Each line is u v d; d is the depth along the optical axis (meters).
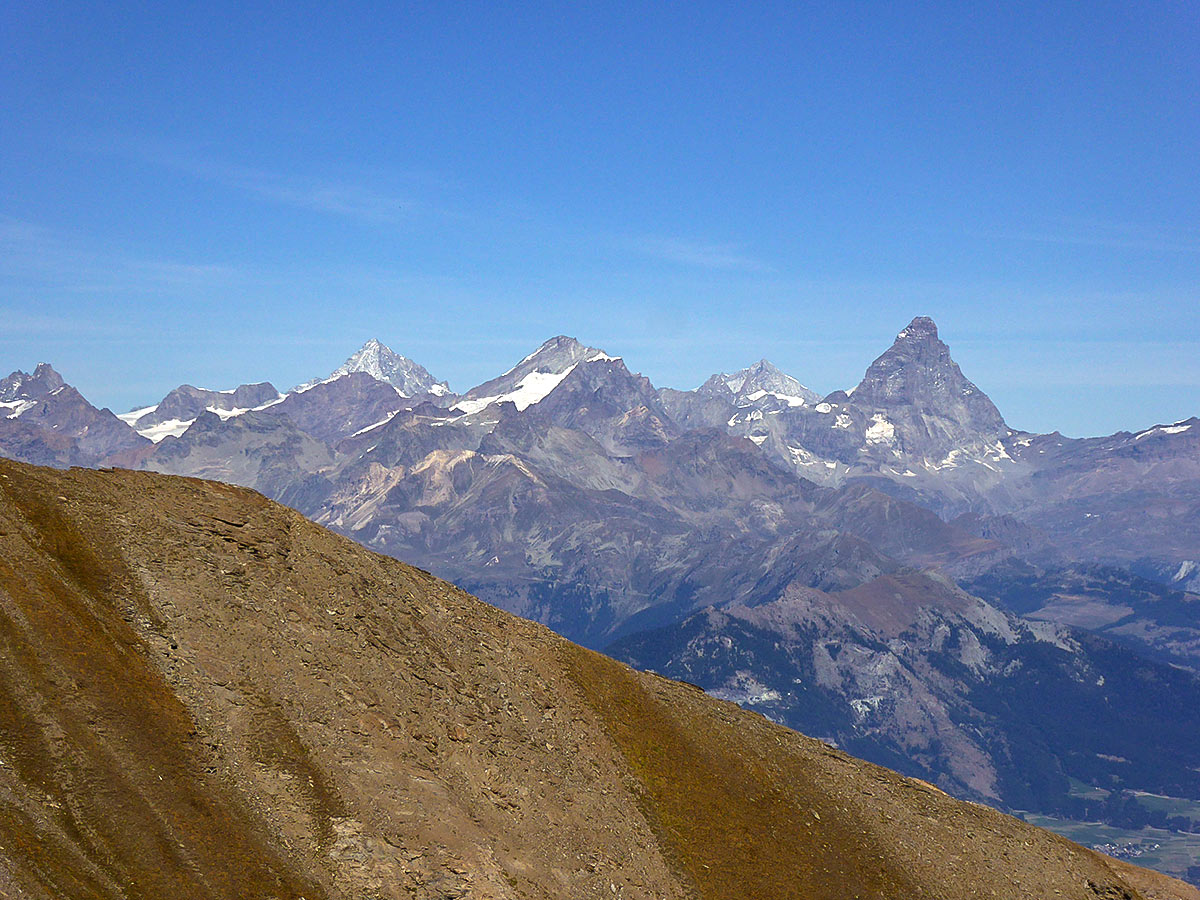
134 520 64.50
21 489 61.31
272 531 71.56
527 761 66.88
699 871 69.06
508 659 77.19
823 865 76.06
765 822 77.62
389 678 64.69
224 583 63.34
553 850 60.91
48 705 47.94
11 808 42.34
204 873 45.53
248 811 50.19
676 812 73.25
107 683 51.19
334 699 60.06
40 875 39.97
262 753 53.66
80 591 56.12
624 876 63.28
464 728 65.50
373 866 51.34
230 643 58.97
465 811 58.75
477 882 53.91
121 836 44.59
